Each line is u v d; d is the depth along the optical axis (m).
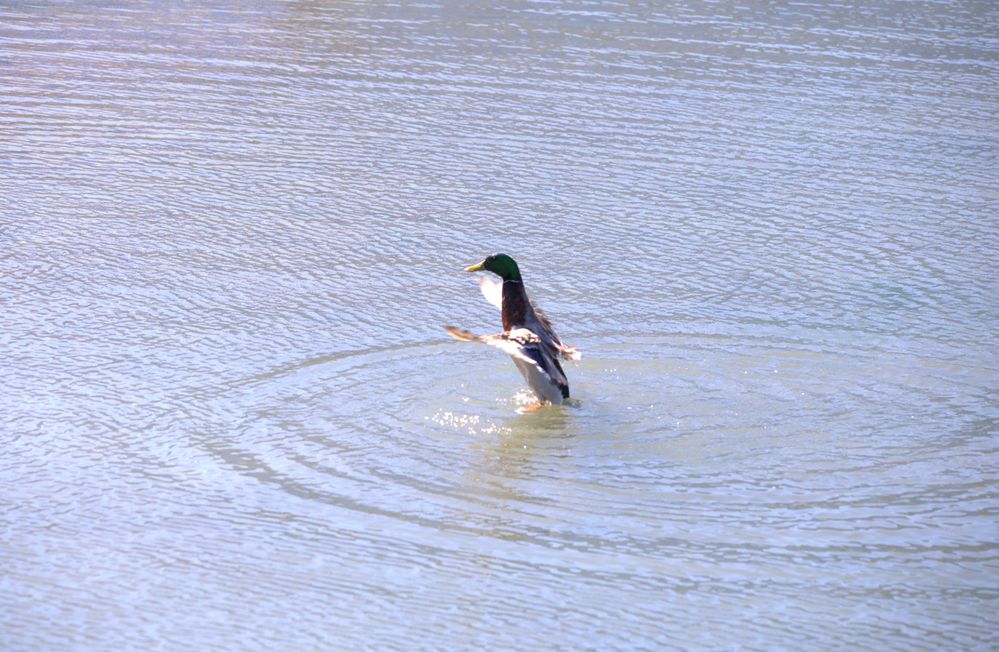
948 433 11.72
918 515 10.31
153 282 14.95
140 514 10.09
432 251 16.19
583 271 15.66
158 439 11.31
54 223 16.69
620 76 24.12
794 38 27.22
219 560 9.48
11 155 19.22
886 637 8.65
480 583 9.23
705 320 14.25
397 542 9.78
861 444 11.49
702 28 27.83
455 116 21.64
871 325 14.18
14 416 11.65
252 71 23.86
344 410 11.94
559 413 11.94
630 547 9.77
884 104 22.98
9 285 14.69
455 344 13.47
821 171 19.58
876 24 28.66
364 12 28.52
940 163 20.11
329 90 22.86
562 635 8.63
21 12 27.84
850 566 9.56
